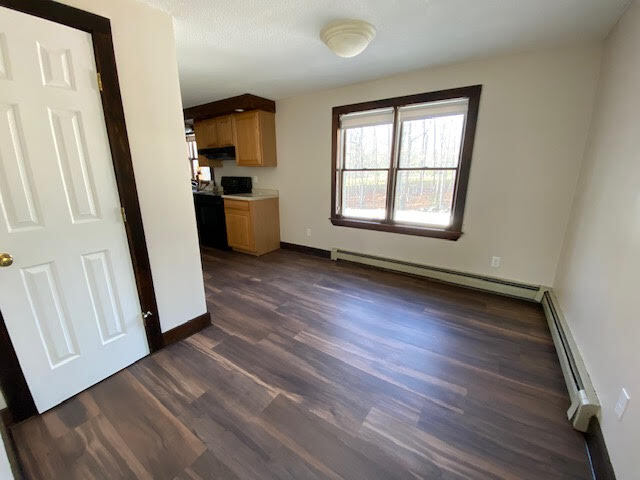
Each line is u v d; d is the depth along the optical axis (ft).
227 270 11.83
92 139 4.94
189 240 6.83
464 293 9.53
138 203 5.71
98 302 5.40
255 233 13.56
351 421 4.72
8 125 4.08
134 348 6.09
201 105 13.94
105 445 4.31
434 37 6.93
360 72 9.43
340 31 6.16
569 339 6.09
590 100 7.27
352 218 12.30
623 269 4.30
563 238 8.16
